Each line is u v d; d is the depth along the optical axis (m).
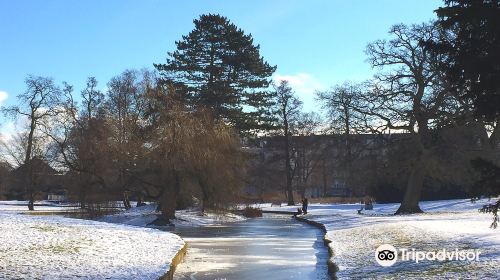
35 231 18.70
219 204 43.44
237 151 45.53
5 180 90.81
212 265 17.94
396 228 23.30
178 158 39.38
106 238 19.12
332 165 82.56
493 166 13.56
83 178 42.47
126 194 48.06
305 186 92.06
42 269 12.66
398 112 44.00
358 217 39.97
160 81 49.28
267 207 72.50
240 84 65.31
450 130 42.50
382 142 46.66
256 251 22.17
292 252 21.80
